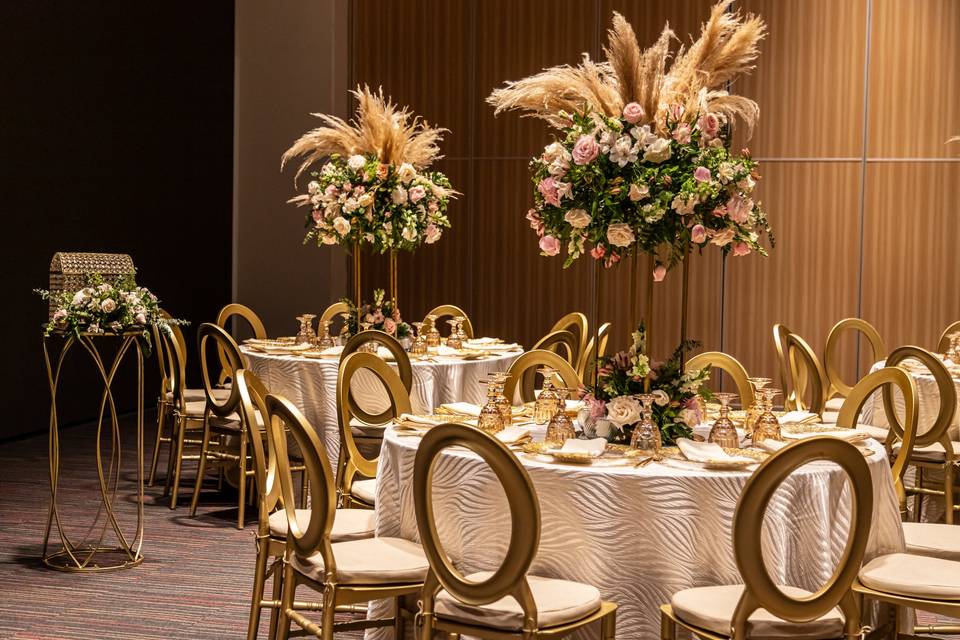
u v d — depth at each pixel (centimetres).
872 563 324
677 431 346
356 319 668
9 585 484
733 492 305
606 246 347
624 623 306
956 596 300
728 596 289
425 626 287
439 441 271
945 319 912
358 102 998
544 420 383
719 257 948
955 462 522
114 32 965
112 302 498
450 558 326
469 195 989
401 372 546
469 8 981
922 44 907
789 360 661
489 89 979
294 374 609
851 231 923
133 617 442
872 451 342
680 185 332
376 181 638
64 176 901
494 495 316
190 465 777
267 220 986
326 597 309
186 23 1092
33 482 707
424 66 991
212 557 536
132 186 1000
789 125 928
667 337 959
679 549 303
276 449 346
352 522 374
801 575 309
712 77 348
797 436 354
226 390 659
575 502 309
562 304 974
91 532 582
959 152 905
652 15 945
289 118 979
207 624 434
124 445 852
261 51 980
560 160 340
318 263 979
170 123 1065
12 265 845
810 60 923
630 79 335
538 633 274
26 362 870
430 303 1002
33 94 859
